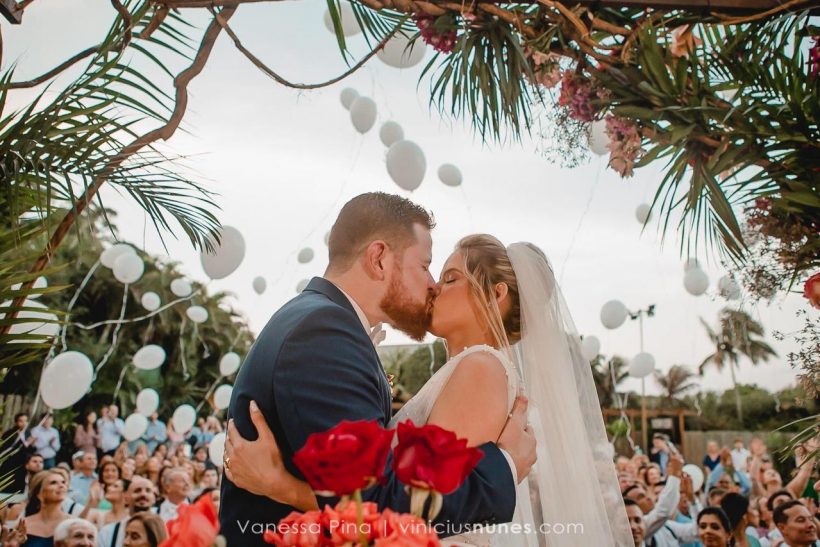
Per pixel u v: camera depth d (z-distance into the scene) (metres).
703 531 4.16
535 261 2.19
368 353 1.63
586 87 2.49
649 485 6.03
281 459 1.55
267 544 1.56
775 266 2.40
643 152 2.48
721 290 2.53
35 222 2.27
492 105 2.56
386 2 2.44
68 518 4.51
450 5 2.45
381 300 1.83
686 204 2.50
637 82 2.46
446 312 2.05
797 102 2.34
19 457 5.92
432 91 2.71
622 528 2.12
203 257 4.40
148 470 6.65
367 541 0.94
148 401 7.91
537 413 2.12
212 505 0.89
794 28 2.35
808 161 2.36
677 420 18.17
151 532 4.09
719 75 2.61
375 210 1.87
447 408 1.69
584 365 2.27
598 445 2.19
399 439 1.00
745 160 2.38
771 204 2.41
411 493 0.98
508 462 1.57
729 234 2.43
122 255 6.53
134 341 18.48
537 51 2.49
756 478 6.15
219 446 6.65
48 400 4.90
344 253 1.85
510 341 2.17
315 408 1.49
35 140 2.21
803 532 3.79
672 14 2.55
